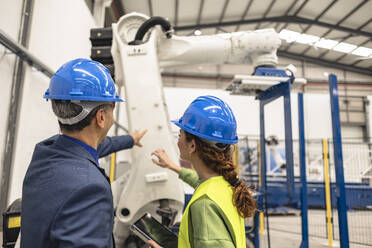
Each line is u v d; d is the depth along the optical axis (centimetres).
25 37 223
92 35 212
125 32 209
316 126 982
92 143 76
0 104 188
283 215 653
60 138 73
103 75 78
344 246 252
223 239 69
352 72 1123
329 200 395
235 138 93
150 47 193
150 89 187
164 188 180
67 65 76
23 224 64
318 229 493
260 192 298
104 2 512
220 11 832
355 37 866
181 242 79
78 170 63
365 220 519
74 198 58
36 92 237
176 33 936
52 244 58
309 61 1139
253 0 789
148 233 95
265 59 239
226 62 244
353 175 627
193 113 91
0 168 190
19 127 205
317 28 888
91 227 56
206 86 1118
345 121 1070
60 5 306
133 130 183
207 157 87
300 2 797
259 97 304
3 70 190
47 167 65
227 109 93
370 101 1040
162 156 165
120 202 181
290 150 237
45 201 60
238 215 82
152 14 815
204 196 79
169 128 193
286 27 929
